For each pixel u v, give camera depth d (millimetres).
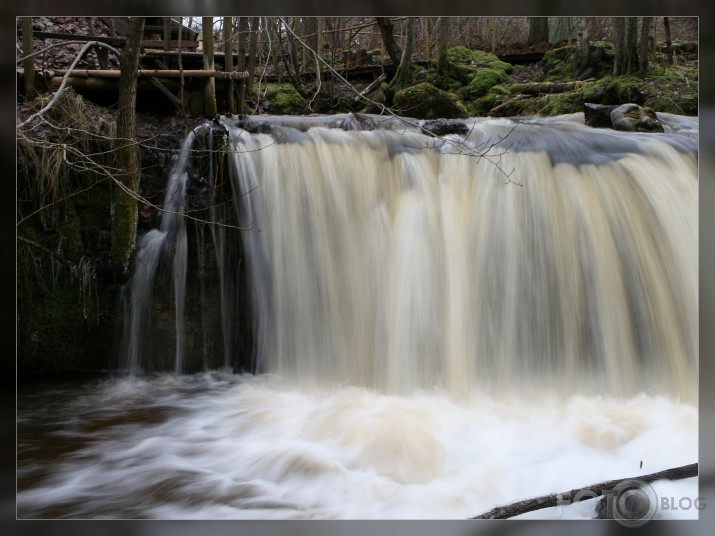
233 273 6863
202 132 6840
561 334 6473
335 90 11617
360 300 6719
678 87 10297
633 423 5516
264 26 9984
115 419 5762
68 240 6758
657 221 6711
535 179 6738
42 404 6105
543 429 5438
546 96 10625
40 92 7137
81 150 6816
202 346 6883
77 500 4340
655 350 6422
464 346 6496
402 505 4285
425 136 7297
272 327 6836
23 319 6684
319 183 6906
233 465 4887
